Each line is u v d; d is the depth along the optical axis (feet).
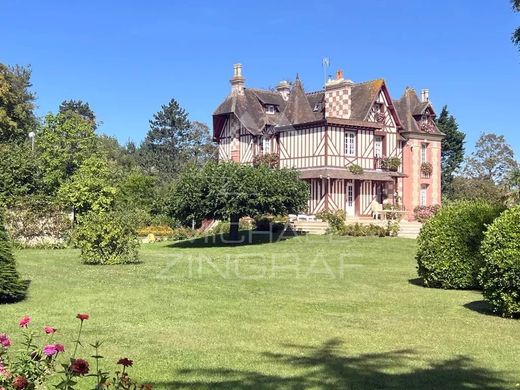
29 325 28.22
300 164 116.88
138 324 29.17
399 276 50.72
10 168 88.07
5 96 139.64
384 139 125.49
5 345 15.87
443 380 20.21
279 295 39.24
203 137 270.26
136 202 125.08
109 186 96.58
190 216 85.15
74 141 114.11
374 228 93.91
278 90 136.67
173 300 36.27
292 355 23.54
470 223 42.83
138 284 42.96
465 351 24.40
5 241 35.47
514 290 31.63
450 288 43.11
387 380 20.17
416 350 24.53
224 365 21.95
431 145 137.39
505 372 21.29
